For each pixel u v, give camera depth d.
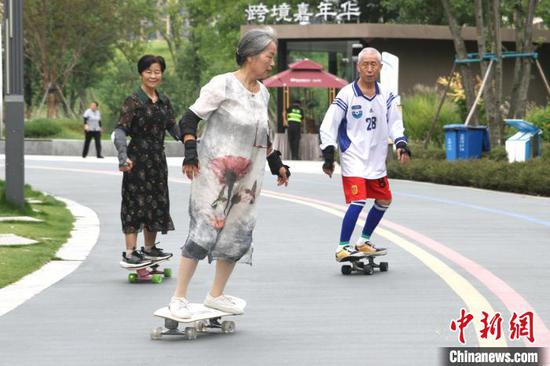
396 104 18.33
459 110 54.62
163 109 17.64
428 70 65.25
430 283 16.44
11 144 26.28
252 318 13.80
